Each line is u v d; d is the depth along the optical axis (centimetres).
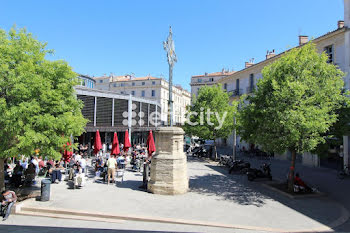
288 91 996
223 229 713
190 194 1094
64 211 827
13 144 908
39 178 1386
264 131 1114
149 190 1103
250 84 3156
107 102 2336
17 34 941
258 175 1442
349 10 1755
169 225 739
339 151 1838
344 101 1159
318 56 1112
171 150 1105
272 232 695
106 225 734
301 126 961
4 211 798
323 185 1336
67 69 984
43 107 913
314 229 725
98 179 1395
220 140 3944
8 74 847
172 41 1248
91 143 2255
